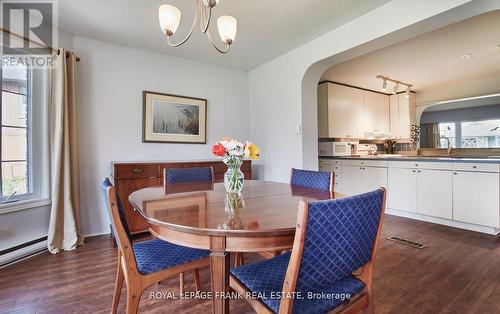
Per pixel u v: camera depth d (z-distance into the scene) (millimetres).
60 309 1518
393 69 3822
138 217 2672
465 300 1589
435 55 3285
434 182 3146
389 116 5395
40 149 2443
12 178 2252
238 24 2492
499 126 4332
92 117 2801
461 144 4793
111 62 2912
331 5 2172
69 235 2432
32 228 2344
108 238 2729
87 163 2771
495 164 2662
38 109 2426
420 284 1777
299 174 2105
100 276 1910
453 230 2926
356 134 4719
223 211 1207
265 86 3660
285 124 3311
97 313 1481
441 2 1813
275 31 2648
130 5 2154
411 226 3084
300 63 3047
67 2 2105
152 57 3178
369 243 1004
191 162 2992
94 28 2564
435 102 4969
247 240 996
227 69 3811
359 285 1045
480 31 2629
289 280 815
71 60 2518
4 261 2086
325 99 4340
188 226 984
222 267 1003
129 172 2619
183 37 2795
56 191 2379
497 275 1888
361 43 2350
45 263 2127
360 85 4719
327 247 844
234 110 3867
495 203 2670
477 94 4395
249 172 3414
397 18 2072
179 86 3377
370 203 937
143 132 3104
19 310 1507
